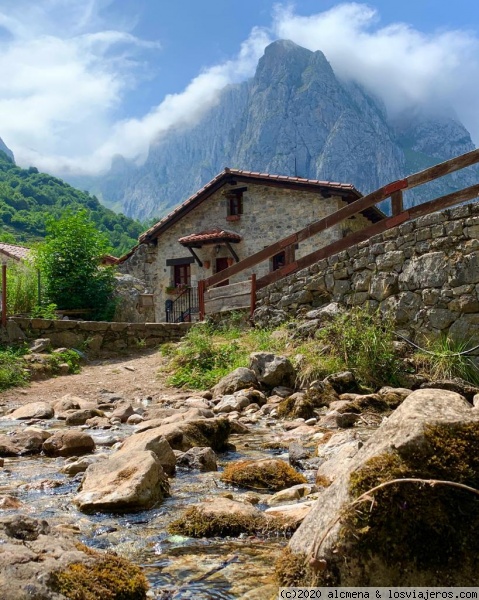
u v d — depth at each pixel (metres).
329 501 2.17
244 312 11.99
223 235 20.31
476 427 2.08
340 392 7.99
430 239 9.35
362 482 2.03
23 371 9.98
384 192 10.35
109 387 9.66
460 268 8.91
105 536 2.98
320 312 10.12
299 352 9.26
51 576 2.03
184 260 22.25
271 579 2.36
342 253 10.50
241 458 4.98
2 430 6.41
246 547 2.80
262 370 8.62
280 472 4.08
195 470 4.50
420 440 2.05
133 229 98.94
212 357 10.23
